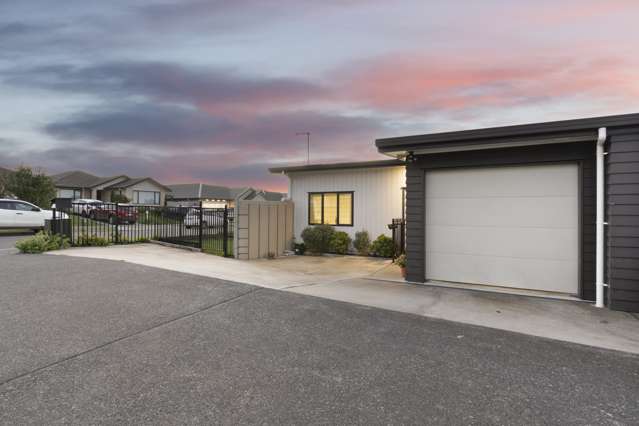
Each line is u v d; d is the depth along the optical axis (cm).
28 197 2178
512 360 352
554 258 634
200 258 978
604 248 565
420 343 393
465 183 705
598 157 560
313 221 1280
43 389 280
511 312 521
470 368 332
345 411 257
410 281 732
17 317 452
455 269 714
